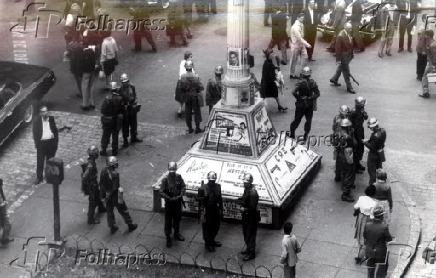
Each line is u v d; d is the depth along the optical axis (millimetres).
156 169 20578
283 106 23391
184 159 18969
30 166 20828
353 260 17172
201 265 17156
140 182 20062
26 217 18766
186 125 22688
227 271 16953
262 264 17094
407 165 20641
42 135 19703
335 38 26844
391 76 25516
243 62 18531
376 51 27297
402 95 24234
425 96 24031
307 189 19578
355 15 27000
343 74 24188
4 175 20422
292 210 18766
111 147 21641
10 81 22500
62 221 18594
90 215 18391
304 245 17656
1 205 17547
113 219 18078
